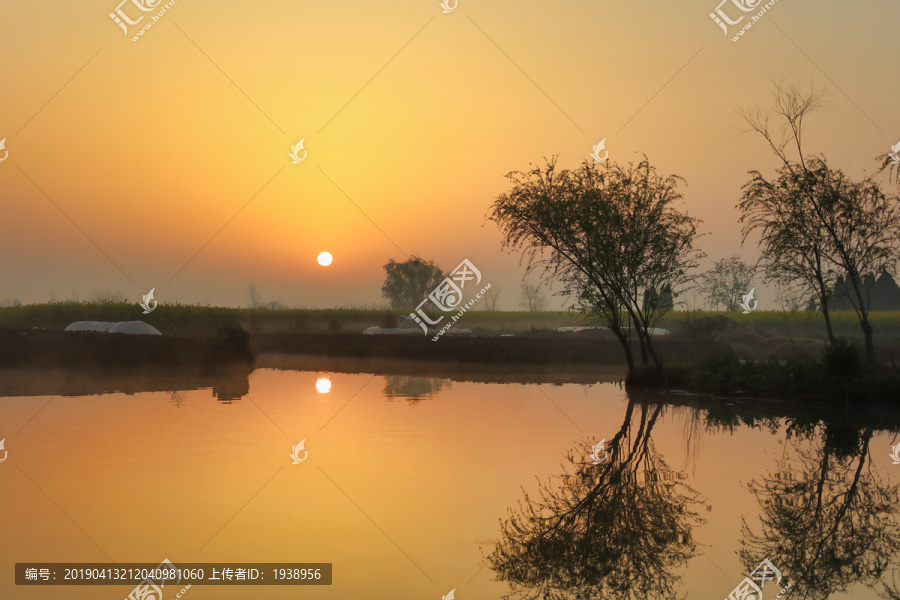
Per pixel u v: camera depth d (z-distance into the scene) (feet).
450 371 89.04
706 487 33.12
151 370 82.89
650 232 66.59
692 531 26.86
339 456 37.81
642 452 40.86
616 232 66.39
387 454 38.52
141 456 37.01
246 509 28.12
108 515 27.22
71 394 61.77
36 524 26.21
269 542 24.45
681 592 21.27
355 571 21.77
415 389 69.21
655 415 55.11
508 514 28.09
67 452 37.93
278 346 117.80
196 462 35.88
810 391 61.93
